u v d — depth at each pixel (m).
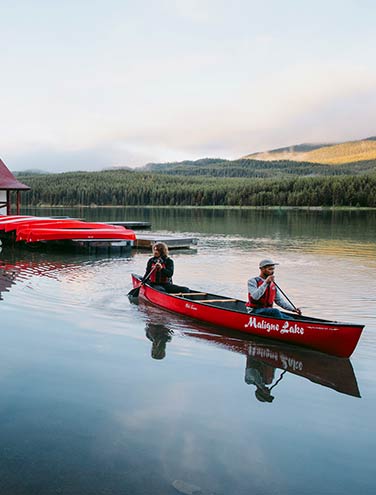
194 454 3.90
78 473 3.61
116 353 6.39
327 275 12.87
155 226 35.59
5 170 30.83
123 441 4.08
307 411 4.77
